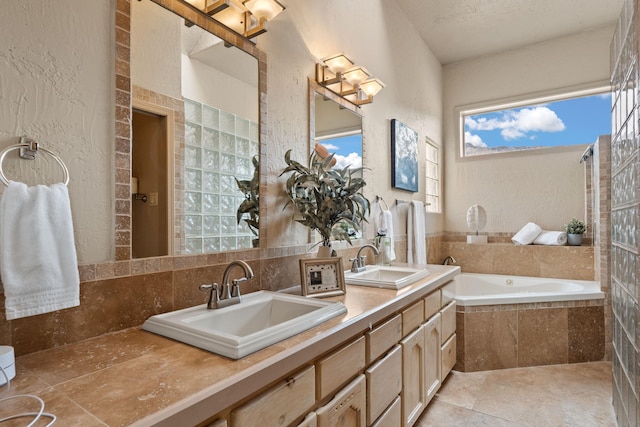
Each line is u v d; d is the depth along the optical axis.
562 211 3.91
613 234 2.12
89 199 1.13
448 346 2.45
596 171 3.26
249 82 1.72
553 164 3.97
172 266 1.35
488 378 2.64
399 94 3.37
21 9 1.00
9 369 0.81
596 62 3.80
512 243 4.13
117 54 1.20
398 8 3.39
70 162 1.09
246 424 0.86
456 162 4.49
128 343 1.06
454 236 4.48
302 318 1.18
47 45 1.04
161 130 1.33
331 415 1.17
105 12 1.17
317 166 1.94
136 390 0.76
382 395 1.51
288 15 2.00
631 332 1.68
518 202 4.14
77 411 0.68
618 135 1.96
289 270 1.91
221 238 1.55
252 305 1.44
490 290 3.87
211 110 1.52
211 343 0.99
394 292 1.75
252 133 1.73
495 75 4.30
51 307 0.96
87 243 1.12
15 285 0.90
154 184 1.30
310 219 1.88
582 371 2.75
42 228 0.95
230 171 1.61
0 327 0.93
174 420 0.68
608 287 2.96
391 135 3.15
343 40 2.50
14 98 0.98
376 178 2.89
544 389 2.45
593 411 2.15
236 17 1.62
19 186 0.93
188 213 1.42
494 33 3.88
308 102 2.12
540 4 3.40
